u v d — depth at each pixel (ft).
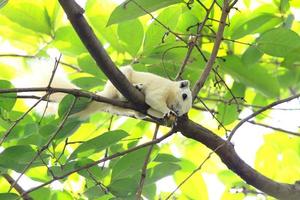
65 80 31.45
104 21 33.68
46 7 33.55
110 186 26.71
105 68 25.54
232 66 34.96
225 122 35.40
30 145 27.30
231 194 35.01
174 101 29.99
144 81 30.60
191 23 33.91
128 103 26.96
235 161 27.07
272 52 31.19
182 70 29.81
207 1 34.47
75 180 31.32
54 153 26.55
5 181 32.83
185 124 26.86
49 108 30.81
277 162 38.88
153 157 28.35
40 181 30.17
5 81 26.04
